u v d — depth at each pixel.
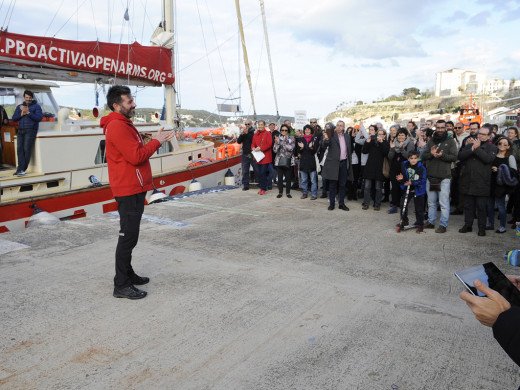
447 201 6.28
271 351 2.86
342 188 8.00
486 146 6.01
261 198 9.27
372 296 3.84
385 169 7.91
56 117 8.15
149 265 4.65
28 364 2.69
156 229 6.27
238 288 4.00
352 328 3.21
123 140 3.45
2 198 6.85
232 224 6.66
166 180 9.73
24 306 3.56
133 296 3.71
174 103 11.05
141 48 9.43
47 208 7.12
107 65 8.65
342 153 7.92
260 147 9.49
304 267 4.64
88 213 7.75
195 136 14.64
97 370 2.62
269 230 6.30
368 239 5.89
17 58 7.35
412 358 2.79
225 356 2.79
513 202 7.20
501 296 1.23
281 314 3.44
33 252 5.03
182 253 5.09
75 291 3.89
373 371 2.62
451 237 6.07
